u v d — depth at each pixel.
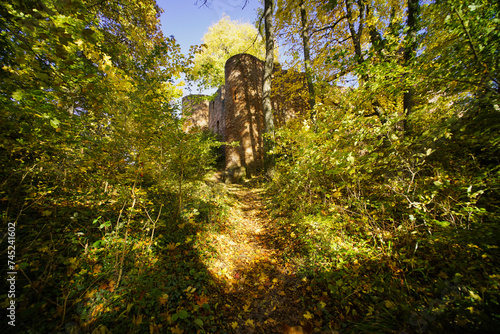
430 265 2.10
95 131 2.96
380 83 2.34
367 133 2.59
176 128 3.18
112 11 4.85
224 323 2.10
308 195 4.10
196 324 1.95
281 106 12.35
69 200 2.96
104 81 2.24
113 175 2.84
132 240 2.80
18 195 2.59
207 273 2.69
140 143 2.72
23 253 2.00
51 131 2.16
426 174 2.84
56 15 1.43
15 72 1.54
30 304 1.70
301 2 6.84
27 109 1.54
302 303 2.27
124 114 2.43
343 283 2.24
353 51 6.37
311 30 7.52
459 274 1.71
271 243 3.74
